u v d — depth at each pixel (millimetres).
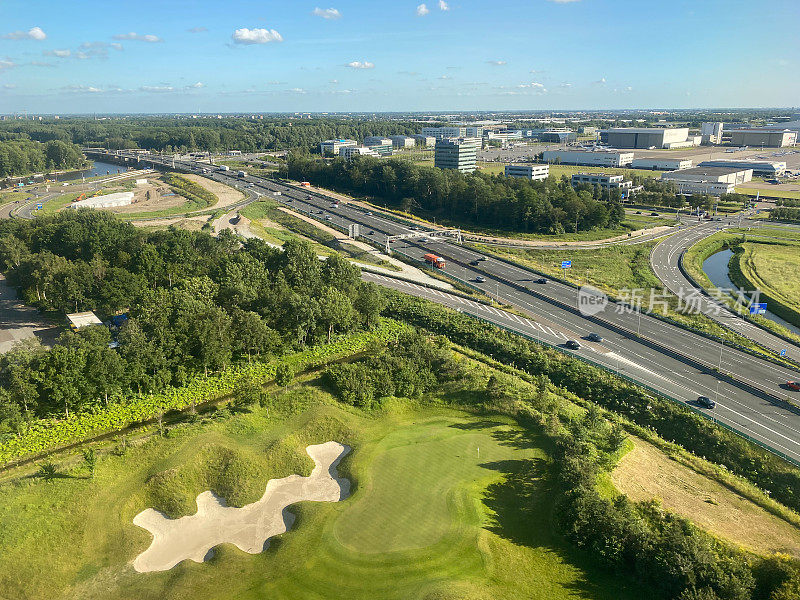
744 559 77312
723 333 163875
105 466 95125
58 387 112688
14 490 88312
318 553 79125
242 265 175125
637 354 146125
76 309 168500
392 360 127250
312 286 168125
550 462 101062
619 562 77500
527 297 192500
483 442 107188
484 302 186375
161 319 132250
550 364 139250
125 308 171000
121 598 72625
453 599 70188
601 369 135625
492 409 117938
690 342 152500
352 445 105938
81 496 87938
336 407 116438
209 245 199125
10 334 159000
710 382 130750
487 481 95625
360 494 91875
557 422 111625
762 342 157750
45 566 76312
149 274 177125
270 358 141875
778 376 133250
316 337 150875
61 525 82312
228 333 136125
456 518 86188
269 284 167625
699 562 73062
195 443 100188
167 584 74688
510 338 154250
